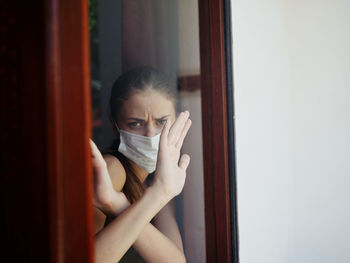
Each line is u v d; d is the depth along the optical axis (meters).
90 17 0.53
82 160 0.35
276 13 1.53
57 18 0.32
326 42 1.68
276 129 1.48
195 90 0.85
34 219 0.31
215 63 0.91
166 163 0.73
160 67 0.71
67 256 0.33
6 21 0.30
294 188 1.80
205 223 0.91
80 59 0.35
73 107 0.34
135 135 0.64
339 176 1.70
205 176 0.90
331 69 1.67
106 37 0.56
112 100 0.58
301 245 1.80
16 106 0.31
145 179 0.67
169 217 0.75
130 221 0.62
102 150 0.56
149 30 0.68
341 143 1.68
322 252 1.76
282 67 1.62
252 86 1.14
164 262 0.73
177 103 0.77
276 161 1.47
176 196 0.78
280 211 1.54
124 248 0.60
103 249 0.56
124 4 0.61
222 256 0.94
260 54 1.25
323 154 1.72
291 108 1.78
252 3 1.15
